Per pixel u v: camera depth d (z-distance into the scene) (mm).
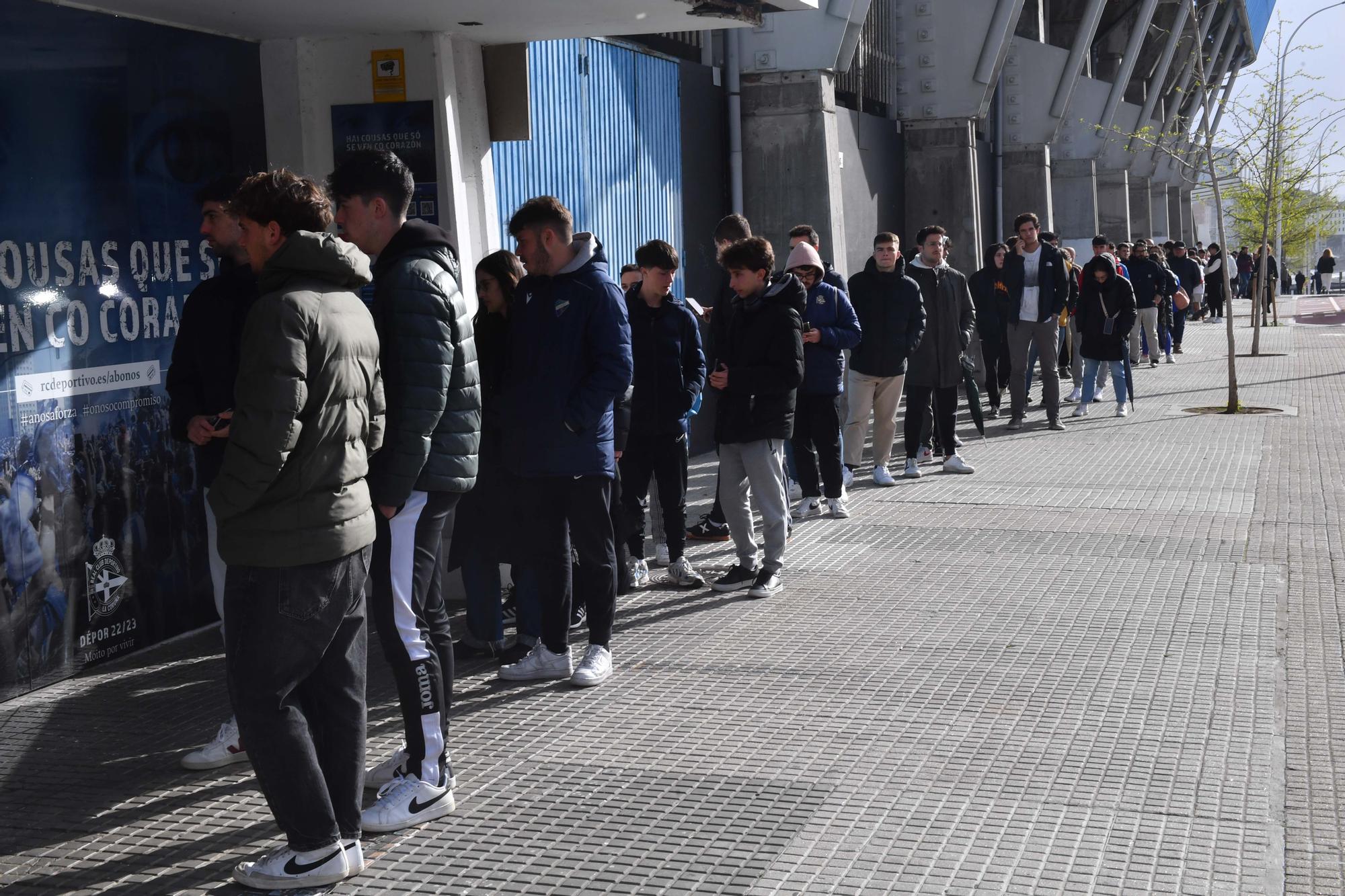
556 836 3955
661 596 6945
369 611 6570
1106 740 4676
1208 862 3682
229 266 4598
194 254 6438
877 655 5789
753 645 5988
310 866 3609
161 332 6227
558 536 5410
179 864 3828
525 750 4680
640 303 6941
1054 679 5395
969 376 12758
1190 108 39500
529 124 7367
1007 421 14172
